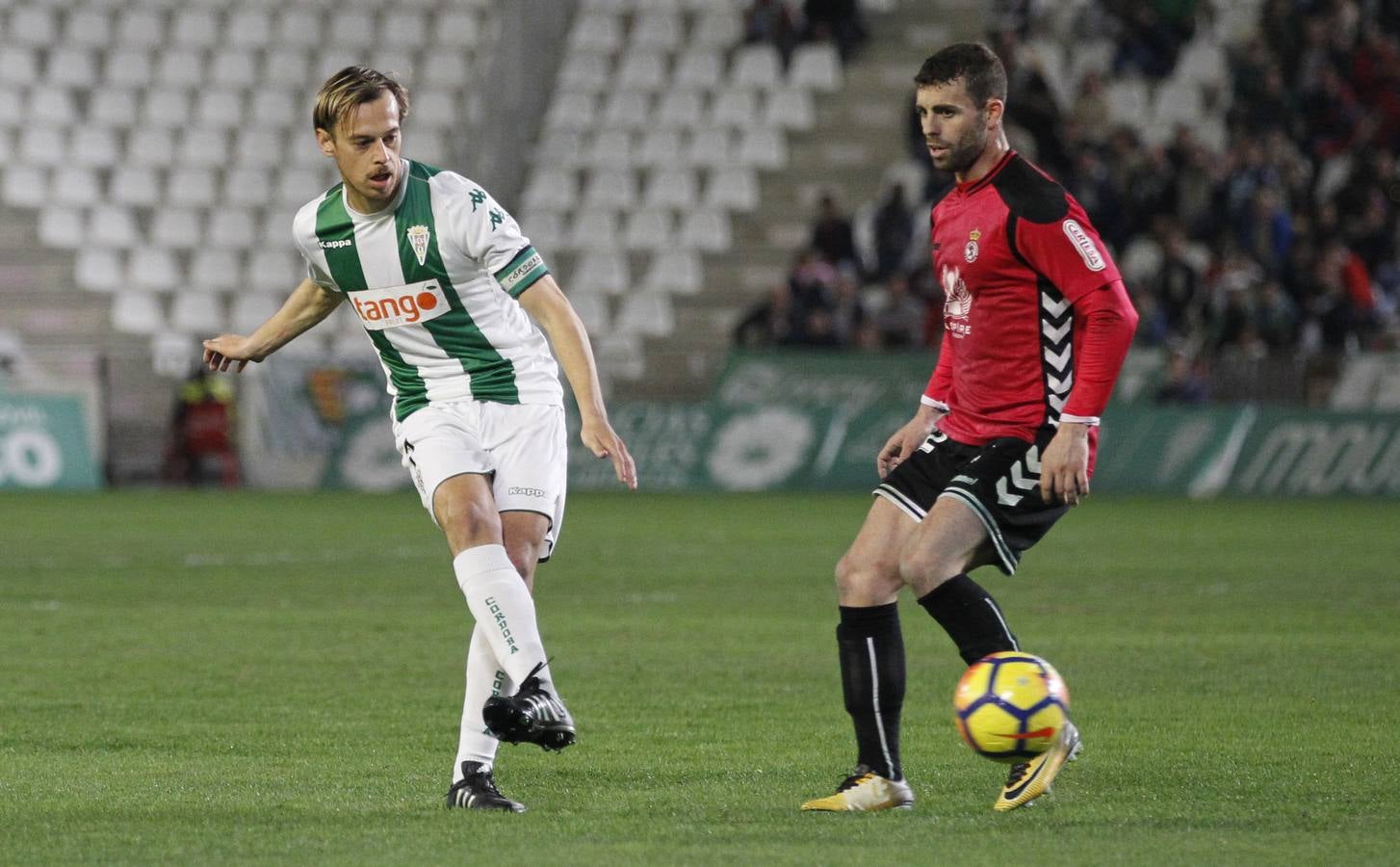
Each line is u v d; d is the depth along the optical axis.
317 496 73.06
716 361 80.00
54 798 17.52
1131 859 14.54
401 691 25.12
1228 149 82.44
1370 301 73.31
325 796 17.62
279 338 18.97
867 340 77.50
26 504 67.75
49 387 78.88
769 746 20.72
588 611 34.97
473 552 16.72
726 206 91.19
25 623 33.00
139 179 92.19
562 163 93.56
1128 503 66.75
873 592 17.16
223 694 24.86
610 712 23.28
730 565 44.34
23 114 94.44
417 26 98.25
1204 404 73.31
